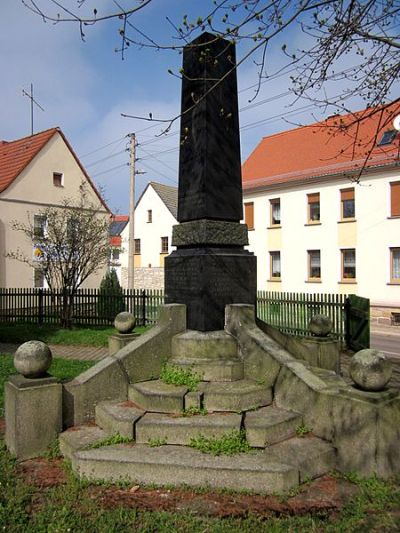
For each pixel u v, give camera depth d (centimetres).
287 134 2836
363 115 616
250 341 512
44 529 311
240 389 466
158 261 3781
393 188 1986
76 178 2350
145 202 3878
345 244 2147
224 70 577
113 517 323
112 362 495
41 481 383
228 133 577
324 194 2228
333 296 1297
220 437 407
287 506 337
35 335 1271
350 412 388
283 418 427
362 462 378
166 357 532
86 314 1544
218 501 346
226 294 552
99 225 1583
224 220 572
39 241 1581
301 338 675
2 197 2008
